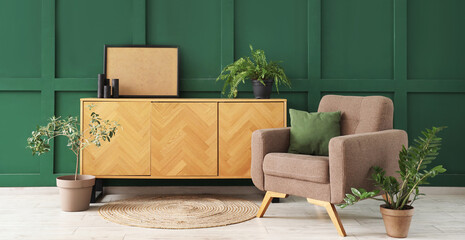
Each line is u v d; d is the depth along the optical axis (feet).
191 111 11.07
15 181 12.12
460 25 12.48
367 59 12.52
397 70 12.41
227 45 12.36
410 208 8.43
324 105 11.00
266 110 11.15
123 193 12.19
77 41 12.26
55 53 12.22
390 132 9.36
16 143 12.18
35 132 9.89
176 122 11.05
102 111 10.94
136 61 12.18
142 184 12.30
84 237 8.13
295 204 10.96
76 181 9.91
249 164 11.14
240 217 9.58
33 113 12.21
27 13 12.17
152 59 12.21
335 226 8.40
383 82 12.41
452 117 12.48
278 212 10.12
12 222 9.11
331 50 12.50
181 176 11.07
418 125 12.48
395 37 12.39
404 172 8.32
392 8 12.49
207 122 11.09
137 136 10.98
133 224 8.95
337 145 8.19
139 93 12.14
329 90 12.42
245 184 12.41
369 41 12.51
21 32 12.16
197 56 12.44
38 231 8.48
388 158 9.14
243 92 12.41
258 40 12.45
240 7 12.44
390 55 12.51
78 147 11.39
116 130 10.96
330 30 12.50
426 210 10.38
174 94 12.17
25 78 12.10
